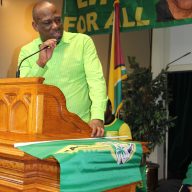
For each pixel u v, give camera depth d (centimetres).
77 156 116
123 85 461
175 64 553
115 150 130
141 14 366
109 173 127
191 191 296
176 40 555
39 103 128
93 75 170
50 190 118
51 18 167
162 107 464
